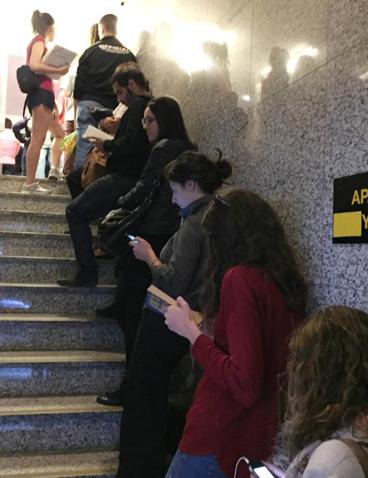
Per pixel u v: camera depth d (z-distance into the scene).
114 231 2.64
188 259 2.14
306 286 1.75
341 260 1.72
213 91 3.08
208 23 3.24
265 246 1.61
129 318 2.69
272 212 1.68
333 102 1.83
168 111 2.69
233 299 1.51
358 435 0.94
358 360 1.00
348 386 0.98
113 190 3.07
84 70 4.40
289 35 2.19
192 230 2.16
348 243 1.67
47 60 4.28
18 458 2.49
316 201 1.90
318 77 1.94
